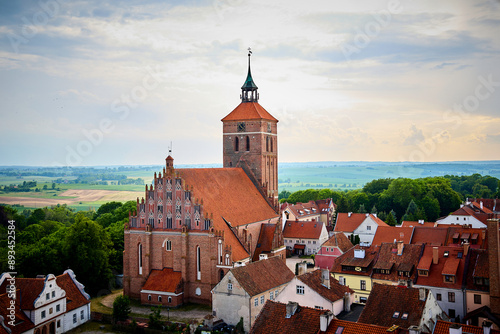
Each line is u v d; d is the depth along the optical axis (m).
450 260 91.75
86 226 118.25
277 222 129.75
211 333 83.81
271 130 149.00
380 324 68.44
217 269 105.00
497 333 56.28
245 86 147.12
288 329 64.69
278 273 99.44
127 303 97.56
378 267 97.94
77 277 116.69
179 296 105.75
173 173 110.31
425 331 64.88
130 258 114.38
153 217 112.31
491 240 81.81
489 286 84.12
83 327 97.00
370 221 166.25
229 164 146.62
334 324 62.03
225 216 115.62
